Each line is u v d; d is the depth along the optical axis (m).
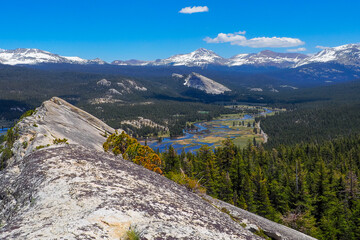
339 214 55.12
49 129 49.31
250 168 78.81
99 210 7.28
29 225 6.52
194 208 10.68
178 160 75.12
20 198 8.89
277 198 63.53
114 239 6.28
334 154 109.50
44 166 10.23
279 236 21.81
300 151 110.56
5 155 41.78
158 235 6.79
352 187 62.34
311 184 64.25
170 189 12.55
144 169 14.79
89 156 12.61
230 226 10.45
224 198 61.31
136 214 7.69
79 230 6.18
